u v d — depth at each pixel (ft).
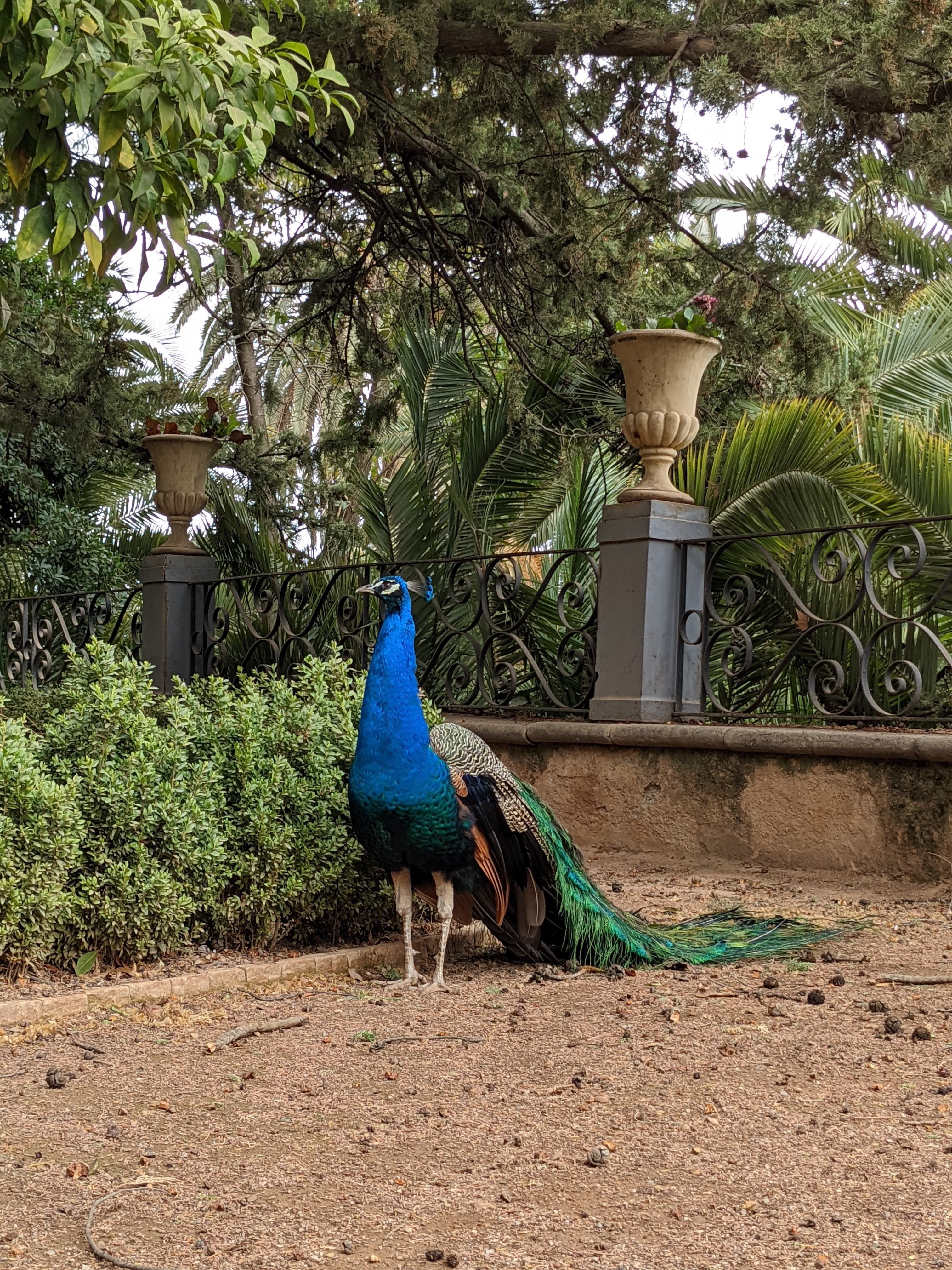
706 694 16.61
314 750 12.33
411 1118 8.36
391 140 19.04
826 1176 7.29
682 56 17.30
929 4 15.34
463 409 24.20
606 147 19.66
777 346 20.25
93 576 31.42
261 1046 9.77
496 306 22.03
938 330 31.55
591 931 11.39
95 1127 8.20
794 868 14.87
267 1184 7.30
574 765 16.81
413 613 20.83
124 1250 6.46
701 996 10.68
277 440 28.81
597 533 17.44
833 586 17.13
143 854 11.15
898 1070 9.12
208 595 22.54
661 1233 6.59
